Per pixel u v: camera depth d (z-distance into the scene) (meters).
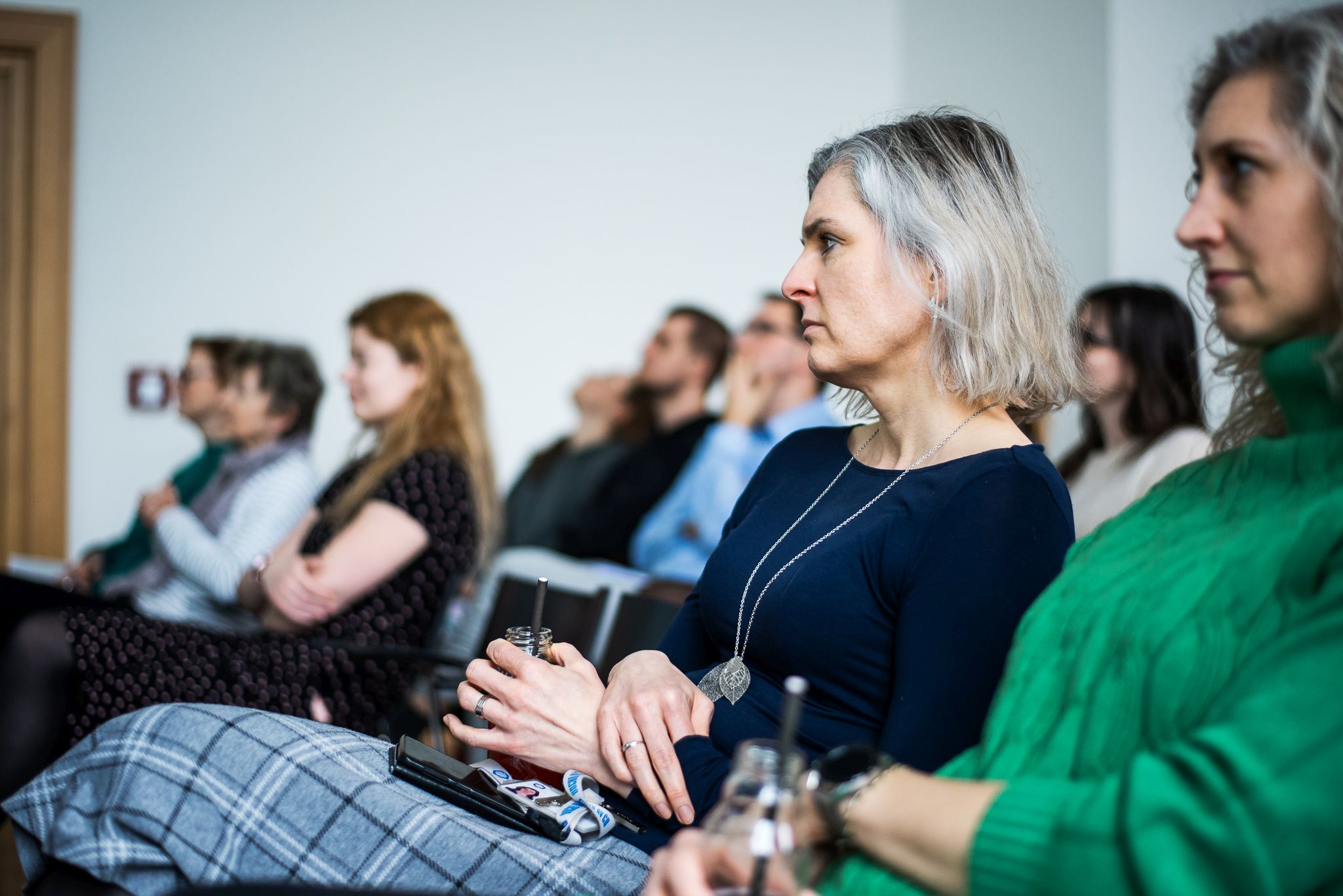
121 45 5.04
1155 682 0.85
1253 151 0.84
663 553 4.77
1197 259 1.16
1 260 4.90
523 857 1.08
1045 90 4.28
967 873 0.83
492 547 3.53
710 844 0.80
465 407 2.66
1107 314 2.52
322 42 5.19
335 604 2.39
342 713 2.30
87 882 1.19
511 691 1.28
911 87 5.24
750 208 5.38
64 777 1.26
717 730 1.27
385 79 5.23
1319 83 0.81
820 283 1.31
